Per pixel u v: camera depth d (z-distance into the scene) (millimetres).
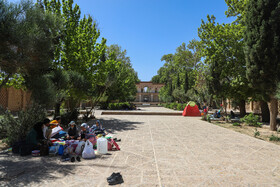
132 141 6855
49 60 7035
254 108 25891
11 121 6453
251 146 6254
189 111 19125
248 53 10750
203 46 16781
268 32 9766
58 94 8547
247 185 3277
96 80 14352
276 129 10672
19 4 5367
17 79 10039
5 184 3232
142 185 3219
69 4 12266
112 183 3242
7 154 5117
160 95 58500
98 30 14398
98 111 23922
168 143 6574
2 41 4848
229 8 16234
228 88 14977
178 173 3803
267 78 10133
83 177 3557
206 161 4605
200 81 20906
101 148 5191
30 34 5297
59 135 6336
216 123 13812
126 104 29844
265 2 9844
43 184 3242
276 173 3865
